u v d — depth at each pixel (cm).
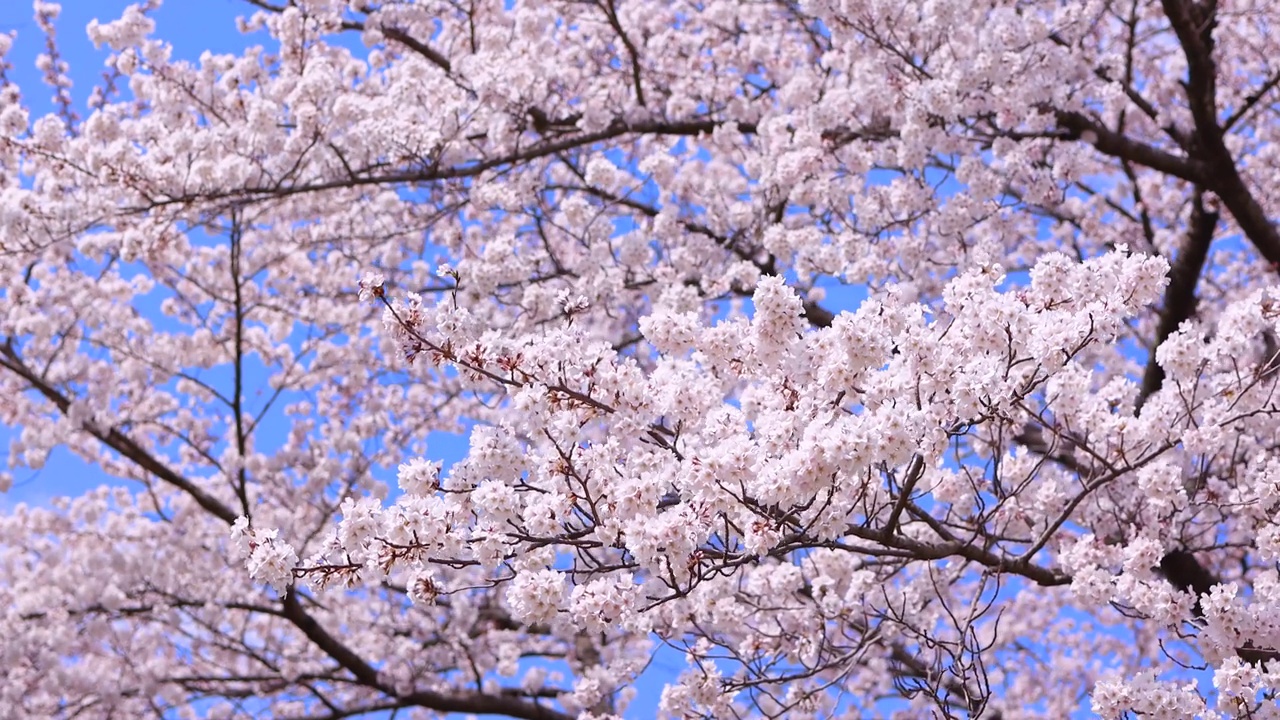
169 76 786
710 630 504
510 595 322
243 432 944
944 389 334
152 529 1041
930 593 575
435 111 801
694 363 369
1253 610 388
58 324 931
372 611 1050
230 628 1069
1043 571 461
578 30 942
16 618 935
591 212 741
